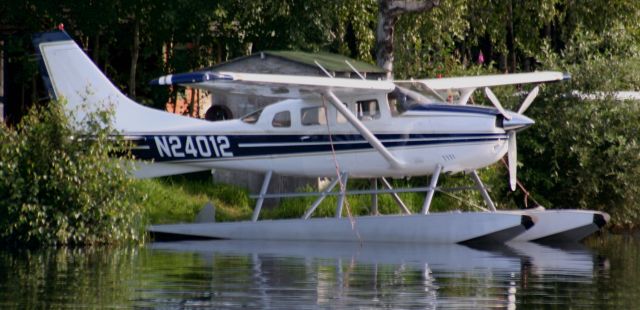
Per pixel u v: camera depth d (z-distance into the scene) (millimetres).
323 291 33531
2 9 66625
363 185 59250
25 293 32594
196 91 74312
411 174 51406
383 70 62844
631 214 60156
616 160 59156
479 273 38500
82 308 30172
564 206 60969
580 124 59344
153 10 65938
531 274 38406
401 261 41875
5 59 71062
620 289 34781
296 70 59188
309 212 51125
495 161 50188
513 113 51938
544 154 60156
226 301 31484
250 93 49406
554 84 60094
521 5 81688
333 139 51000
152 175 52969
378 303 31422
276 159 51781
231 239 50906
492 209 51375
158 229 50500
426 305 31219
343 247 47344
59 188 46219
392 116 50531
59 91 52188
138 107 52906
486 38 91688
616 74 60438
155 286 34281
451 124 49844
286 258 42500
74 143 46938
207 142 52219
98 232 47094
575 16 80125
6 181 45688
